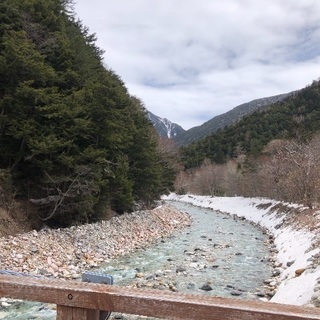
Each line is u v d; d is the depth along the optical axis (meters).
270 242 18.80
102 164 19.41
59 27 21.39
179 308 2.07
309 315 1.91
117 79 31.66
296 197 27.64
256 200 38.44
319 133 44.12
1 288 2.37
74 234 16.33
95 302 2.20
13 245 12.70
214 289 10.50
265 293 10.04
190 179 72.06
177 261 14.16
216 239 19.94
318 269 8.93
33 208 17.16
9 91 16.12
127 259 14.51
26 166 17.41
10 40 15.73
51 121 16.55
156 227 23.33
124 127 23.12
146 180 28.17
